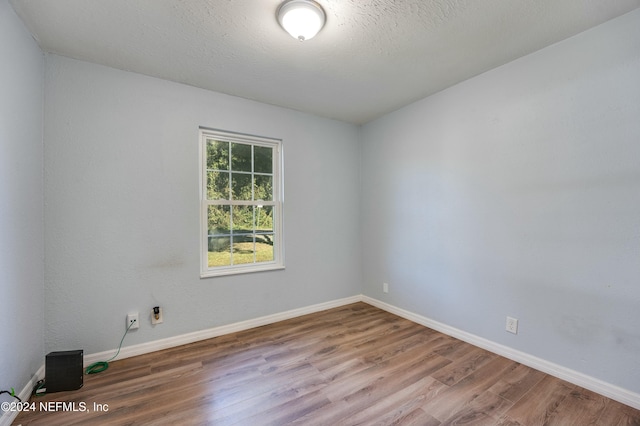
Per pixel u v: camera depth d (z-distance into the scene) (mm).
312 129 3379
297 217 3264
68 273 2107
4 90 1555
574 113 1909
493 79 2350
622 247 1728
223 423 1571
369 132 3656
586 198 1865
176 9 1629
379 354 2342
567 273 1953
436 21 1749
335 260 3568
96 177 2209
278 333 2779
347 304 3668
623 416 1614
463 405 1711
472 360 2236
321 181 3451
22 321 1736
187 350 2426
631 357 1695
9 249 1605
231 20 1728
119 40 1924
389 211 3383
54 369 1828
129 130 2334
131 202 2340
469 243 2541
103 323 2230
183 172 2562
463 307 2596
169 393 1837
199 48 2025
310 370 2102
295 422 1577
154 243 2432
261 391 1854
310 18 1620
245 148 3006
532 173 2121
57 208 2068
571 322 1936
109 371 2096
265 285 3023
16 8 1605
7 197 1587
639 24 1655
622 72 1717
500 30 1845
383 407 1697
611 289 1770
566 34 1893
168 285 2488
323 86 2648
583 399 1759
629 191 1703
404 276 3197
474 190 2498
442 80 2549
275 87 2660
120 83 2301
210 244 2791
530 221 2137
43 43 1938
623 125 1718
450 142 2691
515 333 2223
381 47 2025
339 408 1689
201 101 2656
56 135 2066
